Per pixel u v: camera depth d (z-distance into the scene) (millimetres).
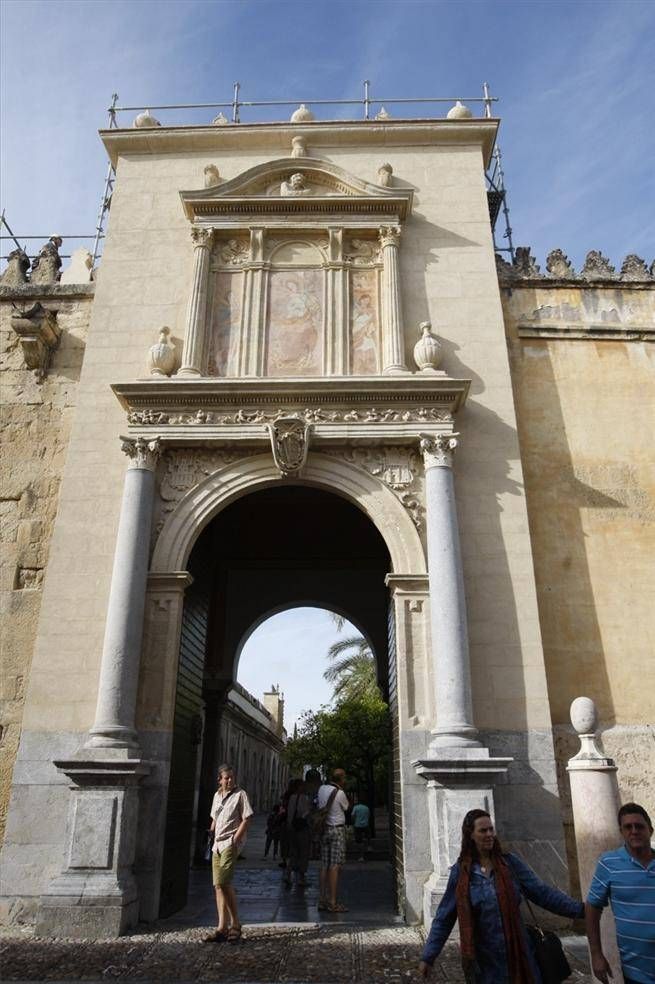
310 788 13234
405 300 12781
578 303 13352
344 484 11352
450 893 4262
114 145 14227
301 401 11570
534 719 10117
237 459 11578
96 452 11781
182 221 13586
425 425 11344
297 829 12969
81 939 8305
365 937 8461
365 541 17234
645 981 3982
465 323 12578
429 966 4098
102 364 12414
